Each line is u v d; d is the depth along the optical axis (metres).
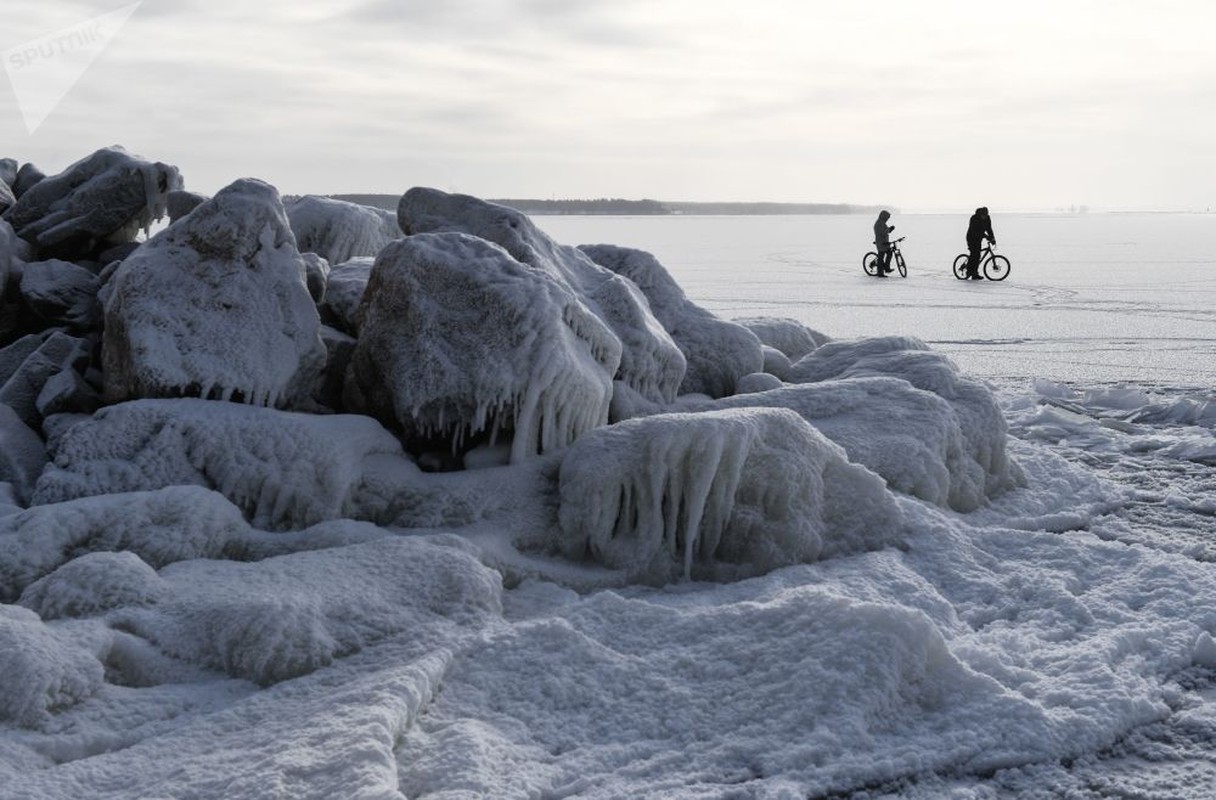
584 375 5.85
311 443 5.32
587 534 5.24
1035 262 35.81
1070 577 5.22
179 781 3.00
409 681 3.49
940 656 3.78
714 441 5.20
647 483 5.23
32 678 3.37
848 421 6.72
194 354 5.69
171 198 7.75
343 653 3.88
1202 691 4.09
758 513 5.36
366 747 3.04
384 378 5.93
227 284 5.92
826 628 3.83
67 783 3.01
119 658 3.76
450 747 3.21
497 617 4.26
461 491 5.42
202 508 4.74
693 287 24.94
